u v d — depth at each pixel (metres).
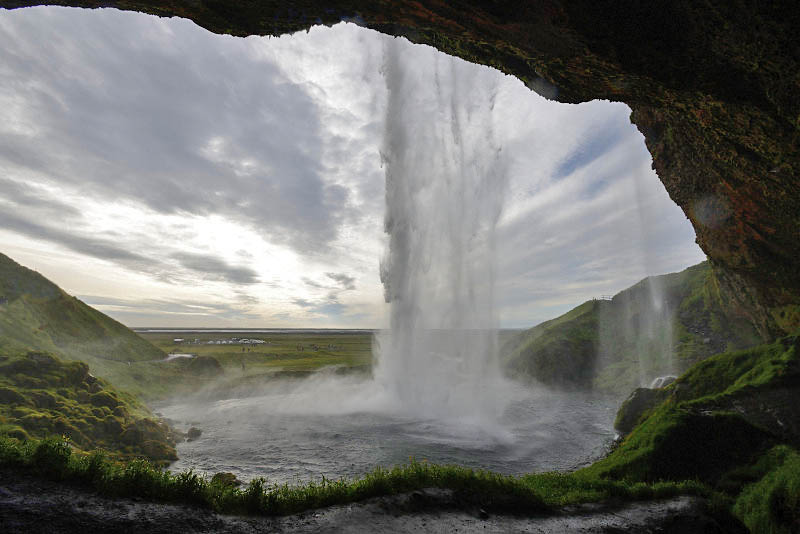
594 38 10.08
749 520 10.13
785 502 9.66
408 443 23.88
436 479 10.88
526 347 62.56
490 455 21.97
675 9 9.41
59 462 8.92
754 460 13.22
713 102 12.66
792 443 13.83
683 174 24.30
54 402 20.77
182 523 7.65
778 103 11.17
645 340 53.62
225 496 8.83
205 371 46.97
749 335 40.72
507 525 9.19
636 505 11.17
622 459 14.73
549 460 21.33
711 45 10.12
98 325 46.44
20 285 41.34
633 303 64.88
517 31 10.27
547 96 13.40
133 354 45.50
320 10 9.79
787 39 9.30
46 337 35.28
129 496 8.36
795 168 14.91
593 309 68.38
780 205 18.91
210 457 20.89
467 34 10.66
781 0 8.62
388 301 38.97
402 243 38.47
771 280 25.12
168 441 22.56
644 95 12.91
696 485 12.25
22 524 6.71
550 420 31.06
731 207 22.25
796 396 15.96
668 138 23.42
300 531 7.87
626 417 26.39
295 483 16.95
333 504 9.31
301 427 27.53
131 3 9.87
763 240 22.89
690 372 22.97
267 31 10.83
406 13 9.87
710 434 14.42
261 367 56.56
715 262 31.06
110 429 20.70
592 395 44.50
